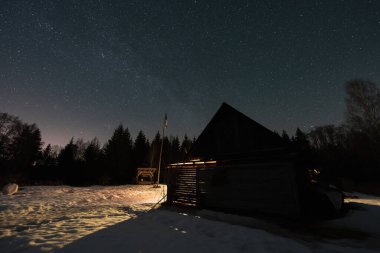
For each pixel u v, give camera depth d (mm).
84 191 20609
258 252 4859
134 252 4770
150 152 43500
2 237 5926
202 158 12383
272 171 8922
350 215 8648
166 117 25328
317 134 53906
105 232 6293
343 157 29797
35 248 4902
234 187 9938
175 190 12781
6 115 39219
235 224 7621
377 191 21812
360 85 27922
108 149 38875
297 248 5074
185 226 7152
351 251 4898
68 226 7062
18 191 18375
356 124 27875
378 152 25844
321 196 8883
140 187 26891
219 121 12172
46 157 47250
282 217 8203
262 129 10156
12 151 38312
